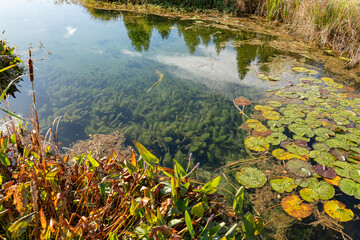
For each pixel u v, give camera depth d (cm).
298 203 195
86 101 325
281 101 339
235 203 151
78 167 173
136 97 341
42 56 457
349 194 201
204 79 400
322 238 170
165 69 432
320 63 464
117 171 182
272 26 673
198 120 299
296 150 248
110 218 147
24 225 108
